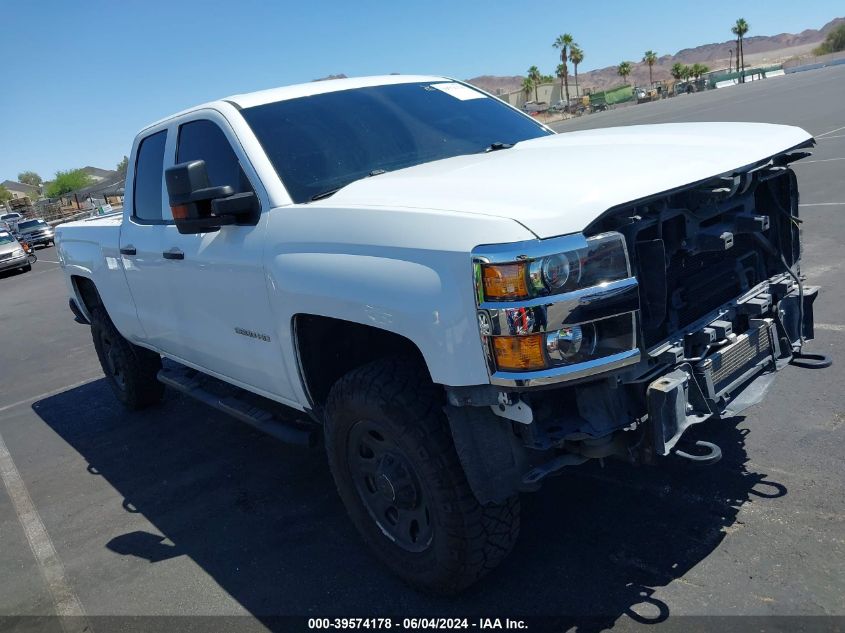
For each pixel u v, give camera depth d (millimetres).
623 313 2279
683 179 2512
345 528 3656
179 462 4875
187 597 3283
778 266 3238
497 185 2635
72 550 3910
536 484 2508
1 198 121125
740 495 3311
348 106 3797
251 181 3355
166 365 5188
